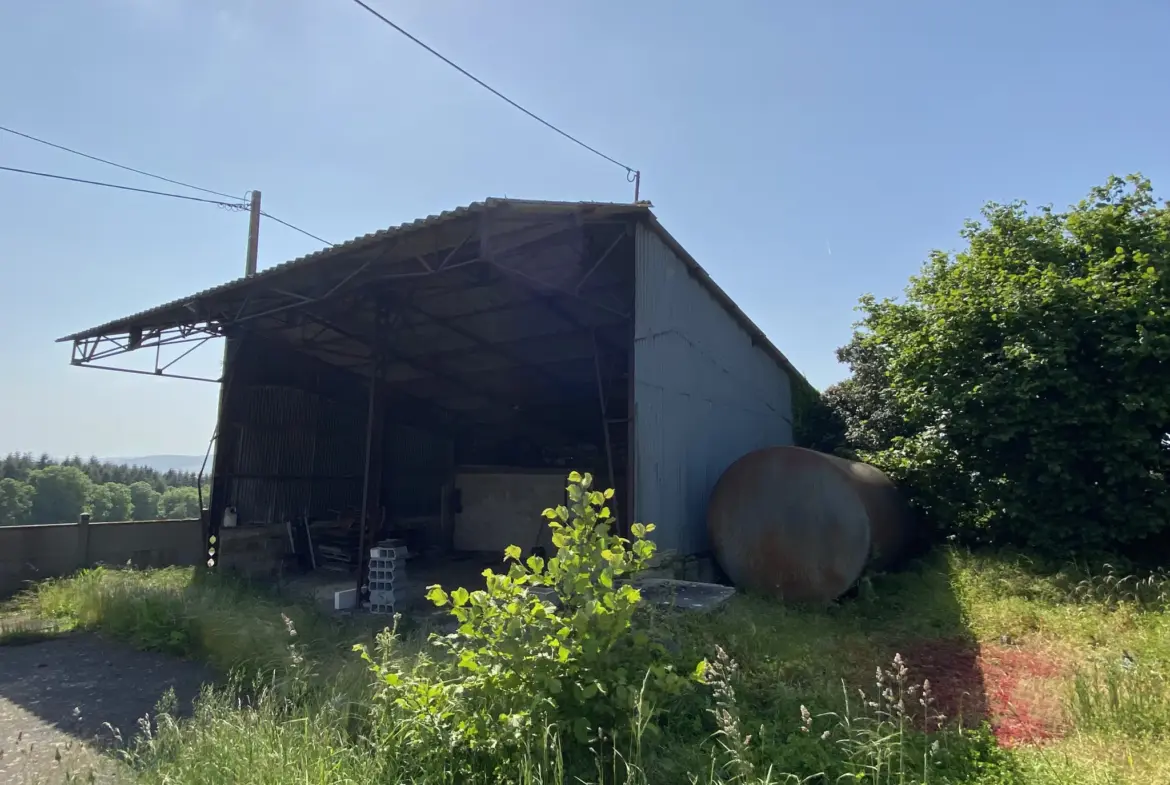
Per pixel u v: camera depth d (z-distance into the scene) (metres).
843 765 3.29
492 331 10.72
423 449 14.66
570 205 6.90
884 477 8.97
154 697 5.18
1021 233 9.20
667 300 8.60
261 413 11.72
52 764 3.86
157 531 11.75
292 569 11.70
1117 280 8.14
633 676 3.55
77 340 10.36
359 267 8.03
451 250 7.84
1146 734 3.72
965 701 4.52
